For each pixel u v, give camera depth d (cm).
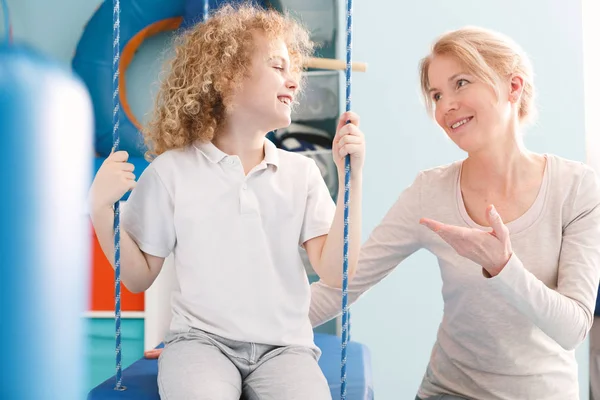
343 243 101
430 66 120
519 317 114
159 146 116
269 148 110
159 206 106
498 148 116
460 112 115
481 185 120
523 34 250
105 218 100
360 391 108
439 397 121
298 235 107
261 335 99
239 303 100
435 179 125
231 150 109
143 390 101
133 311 221
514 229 116
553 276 116
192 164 107
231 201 104
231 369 94
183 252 104
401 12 250
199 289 101
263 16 112
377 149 249
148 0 246
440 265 122
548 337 115
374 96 250
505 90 115
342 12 248
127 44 247
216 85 107
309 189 109
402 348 246
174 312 104
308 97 246
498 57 115
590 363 229
